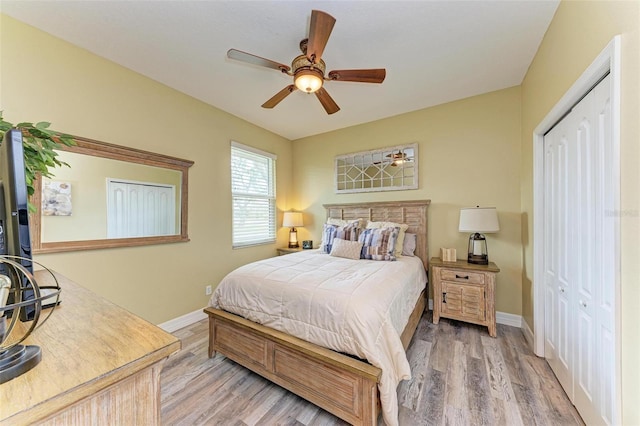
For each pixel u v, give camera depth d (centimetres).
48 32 195
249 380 191
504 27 189
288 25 188
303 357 163
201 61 231
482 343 238
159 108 265
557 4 168
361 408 140
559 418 151
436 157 323
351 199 394
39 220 192
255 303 193
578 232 153
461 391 175
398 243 309
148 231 255
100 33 196
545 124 194
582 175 148
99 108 223
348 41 204
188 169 292
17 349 59
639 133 92
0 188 77
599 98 129
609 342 122
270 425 150
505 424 148
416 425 147
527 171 249
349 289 170
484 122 295
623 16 100
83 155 213
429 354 221
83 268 213
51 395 48
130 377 61
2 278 59
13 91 182
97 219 221
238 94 292
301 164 451
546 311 208
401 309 194
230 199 343
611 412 120
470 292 264
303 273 211
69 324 78
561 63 165
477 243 285
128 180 240
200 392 178
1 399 47
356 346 144
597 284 132
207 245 313
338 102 313
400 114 350
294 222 424
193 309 296
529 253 244
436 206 324
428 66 239
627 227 100
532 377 189
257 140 390
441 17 180
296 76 188
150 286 257
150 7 172
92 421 55
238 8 173
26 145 108
